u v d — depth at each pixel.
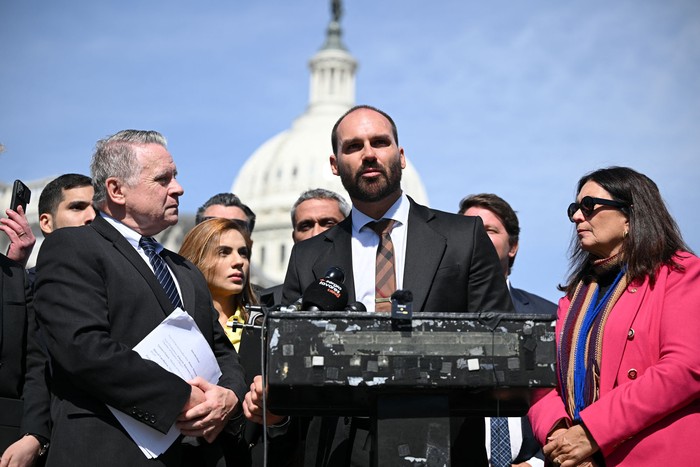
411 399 3.83
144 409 4.37
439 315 3.76
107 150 4.89
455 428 4.83
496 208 6.95
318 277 4.96
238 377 4.93
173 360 4.56
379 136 4.92
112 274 4.62
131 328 4.59
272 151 101.19
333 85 109.69
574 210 4.94
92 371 4.34
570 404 4.66
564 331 4.82
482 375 3.73
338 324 3.74
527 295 7.22
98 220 4.81
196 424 4.47
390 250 4.95
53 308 4.49
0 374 5.11
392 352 3.72
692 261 4.63
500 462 5.96
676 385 4.30
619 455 4.39
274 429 5.29
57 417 4.53
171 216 4.91
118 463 4.39
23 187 5.97
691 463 4.31
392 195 5.02
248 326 4.19
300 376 3.70
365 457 4.63
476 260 4.87
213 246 6.52
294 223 7.78
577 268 5.07
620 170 4.88
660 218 4.72
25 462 4.78
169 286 4.82
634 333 4.55
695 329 4.42
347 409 4.21
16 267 5.37
